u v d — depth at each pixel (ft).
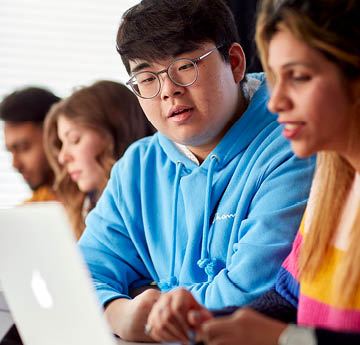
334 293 3.27
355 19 2.81
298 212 4.24
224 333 2.67
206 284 4.47
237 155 4.70
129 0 11.75
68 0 11.53
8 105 8.45
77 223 7.45
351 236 3.20
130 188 5.18
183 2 4.41
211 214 4.72
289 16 2.83
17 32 11.40
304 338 2.63
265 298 3.93
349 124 2.91
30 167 8.52
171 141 5.01
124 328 4.18
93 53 11.65
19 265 3.06
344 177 3.46
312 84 2.85
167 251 4.95
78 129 7.10
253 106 4.76
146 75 4.46
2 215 3.00
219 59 4.50
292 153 4.45
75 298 2.91
